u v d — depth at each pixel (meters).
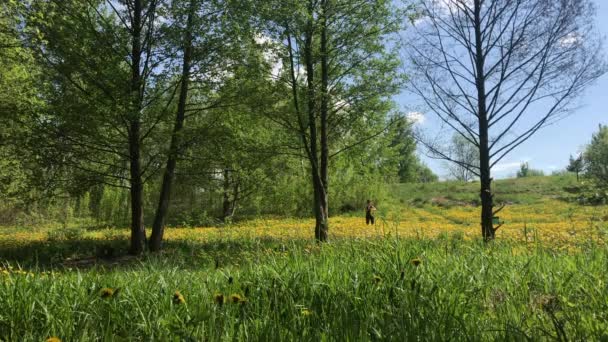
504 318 3.23
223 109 16.09
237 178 16.98
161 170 16.23
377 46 15.70
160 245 15.45
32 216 28.23
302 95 15.73
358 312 3.24
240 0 14.09
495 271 4.41
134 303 3.70
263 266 4.75
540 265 4.66
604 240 6.72
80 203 30.70
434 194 45.41
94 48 13.64
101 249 14.65
